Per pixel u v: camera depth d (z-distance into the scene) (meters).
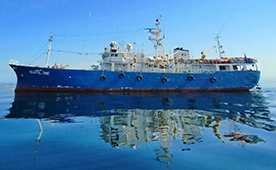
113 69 26.92
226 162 4.74
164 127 8.46
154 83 26.94
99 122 9.39
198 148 5.75
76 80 23.62
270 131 7.80
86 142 6.30
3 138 6.66
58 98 18.64
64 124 8.93
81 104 15.33
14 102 15.92
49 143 6.18
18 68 21.84
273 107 14.71
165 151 5.47
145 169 4.32
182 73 28.14
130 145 6.02
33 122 9.27
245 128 8.30
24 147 5.76
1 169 4.30
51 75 22.62
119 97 20.42
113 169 4.30
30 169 4.30
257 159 4.93
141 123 9.22
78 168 4.36
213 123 9.30
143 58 28.67
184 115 11.30
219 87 29.62
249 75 31.05
